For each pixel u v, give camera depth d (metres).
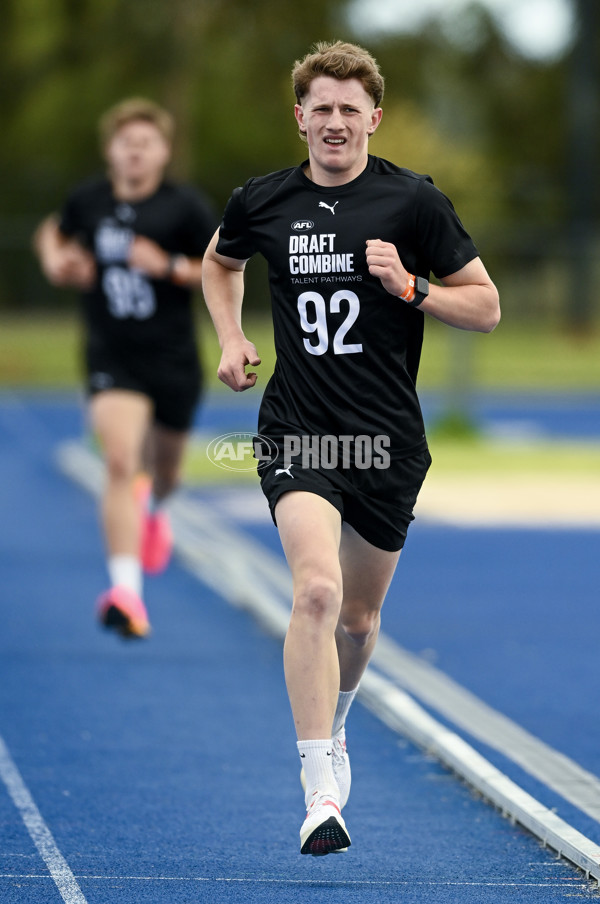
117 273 27.09
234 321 16.27
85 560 37.50
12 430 76.12
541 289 119.25
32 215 126.50
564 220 153.75
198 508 47.00
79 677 24.73
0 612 30.56
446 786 18.66
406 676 24.94
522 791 17.52
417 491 15.77
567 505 48.03
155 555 30.92
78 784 18.42
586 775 18.94
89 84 135.00
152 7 109.94
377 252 14.48
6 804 17.47
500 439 70.12
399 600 32.59
